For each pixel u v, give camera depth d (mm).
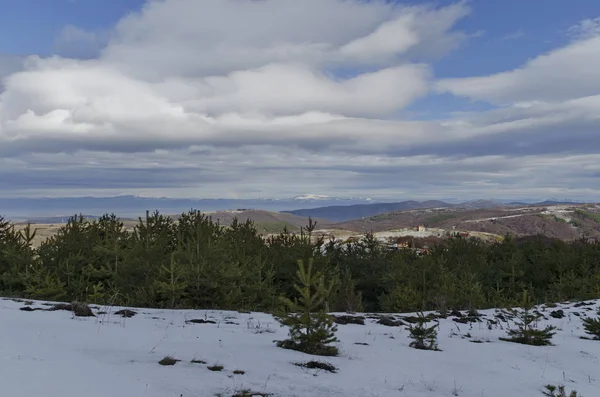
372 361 8469
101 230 22812
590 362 10508
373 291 29344
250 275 18609
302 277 8938
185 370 6105
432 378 7625
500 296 25906
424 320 11023
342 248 33281
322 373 7027
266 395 5477
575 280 27266
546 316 18234
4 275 16562
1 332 7234
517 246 36906
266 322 12273
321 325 8867
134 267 17000
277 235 26234
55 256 17938
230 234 25750
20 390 4180
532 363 9836
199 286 15352
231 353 7621
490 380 7938
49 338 7320
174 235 23859
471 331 13875
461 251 36219
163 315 12086
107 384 4828
